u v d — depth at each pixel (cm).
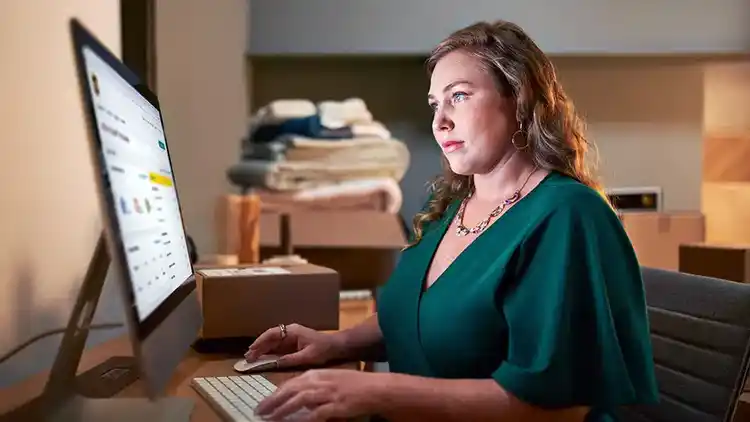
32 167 108
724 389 115
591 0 270
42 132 111
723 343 117
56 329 109
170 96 204
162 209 101
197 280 131
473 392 90
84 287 90
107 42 142
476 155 116
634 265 102
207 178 229
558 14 269
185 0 212
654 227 248
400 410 88
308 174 237
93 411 87
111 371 108
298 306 137
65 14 120
